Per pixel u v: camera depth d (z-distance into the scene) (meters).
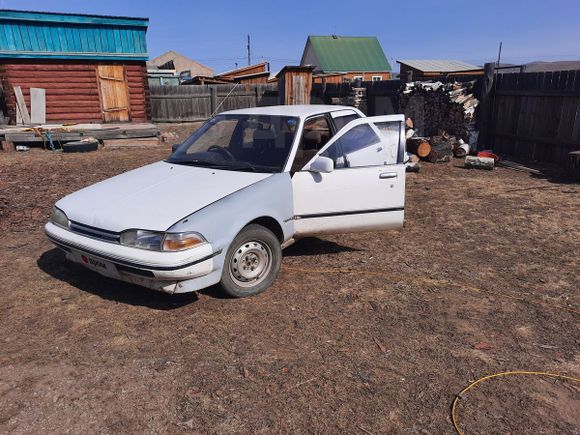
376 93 15.87
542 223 6.46
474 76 12.83
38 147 13.66
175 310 3.95
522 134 11.24
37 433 2.60
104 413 2.76
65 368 3.18
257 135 4.81
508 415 2.80
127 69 17.23
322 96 20.61
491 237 5.92
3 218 6.44
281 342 3.51
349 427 2.67
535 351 3.46
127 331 3.63
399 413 2.79
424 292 4.37
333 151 4.74
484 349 3.46
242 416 2.74
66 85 16.44
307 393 2.95
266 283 4.31
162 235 3.54
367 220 4.82
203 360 3.27
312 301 4.15
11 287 4.35
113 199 4.05
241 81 27.72
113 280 4.51
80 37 16.12
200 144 5.06
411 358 3.34
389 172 4.80
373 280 4.61
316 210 4.60
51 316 3.85
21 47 15.43
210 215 3.72
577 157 8.89
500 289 4.46
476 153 12.02
